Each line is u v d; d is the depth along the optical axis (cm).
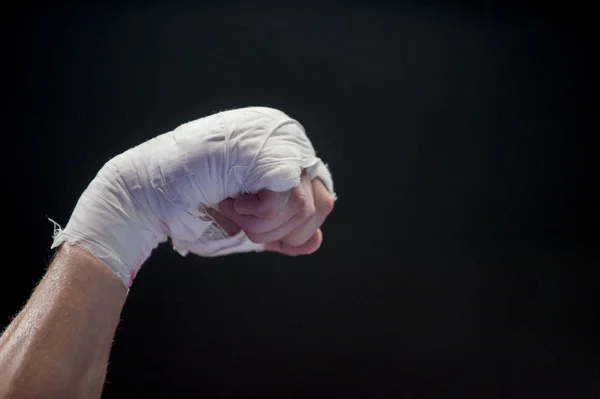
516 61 237
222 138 78
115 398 224
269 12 227
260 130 80
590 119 238
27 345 63
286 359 232
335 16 230
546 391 233
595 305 236
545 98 238
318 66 231
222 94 226
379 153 237
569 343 235
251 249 90
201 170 77
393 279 237
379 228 238
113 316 73
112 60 218
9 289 216
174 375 228
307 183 84
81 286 69
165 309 228
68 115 216
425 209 238
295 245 90
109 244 73
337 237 236
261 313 232
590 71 237
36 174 215
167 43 222
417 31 234
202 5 223
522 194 239
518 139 238
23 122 213
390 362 235
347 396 232
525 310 237
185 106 224
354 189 237
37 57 212
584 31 236
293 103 232
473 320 237
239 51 226
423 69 235
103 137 219
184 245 86
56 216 217
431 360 235
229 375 230
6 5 209
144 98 221
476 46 236
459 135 238
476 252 238
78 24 215
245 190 79
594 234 238
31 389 61
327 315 234
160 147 80
